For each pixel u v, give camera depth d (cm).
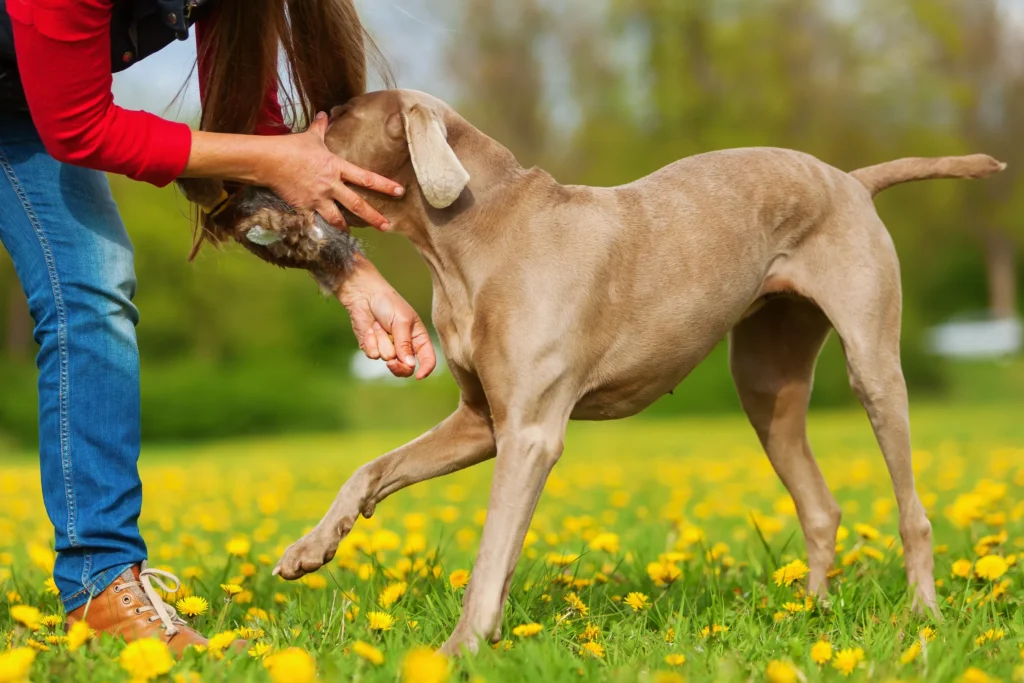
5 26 251
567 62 2477
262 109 305
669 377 313
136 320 290
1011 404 2159
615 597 321
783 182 328
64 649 245
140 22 267
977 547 347
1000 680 215
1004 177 3089
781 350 349
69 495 272
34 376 2264
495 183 293
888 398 320
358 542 370
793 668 216
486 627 252
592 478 790
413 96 293
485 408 299
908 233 2561
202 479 898
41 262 274
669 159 2397
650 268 301
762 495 658
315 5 293
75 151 251
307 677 192
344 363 2666
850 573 341
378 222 284
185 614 291
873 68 2539
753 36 2422
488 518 266
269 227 276
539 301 280
